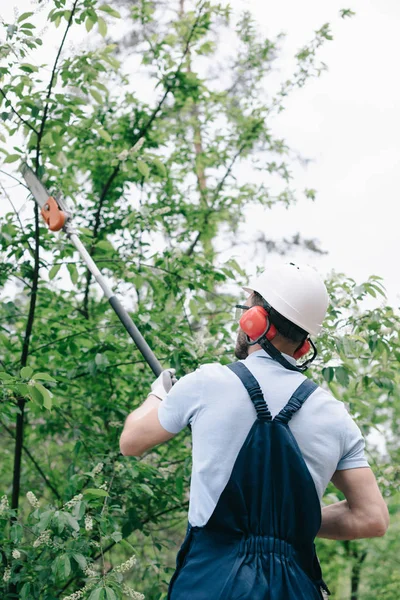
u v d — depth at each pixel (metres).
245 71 6.29
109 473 3.78
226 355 4.06
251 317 1.83
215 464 1.71
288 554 1.67
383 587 7.66
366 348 4.05
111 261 4.30
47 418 4.45
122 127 5.18
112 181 5.20
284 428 1.71
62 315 4.25
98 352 4.02
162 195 5.47
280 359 1.82
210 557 1.68
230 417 1.73
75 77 3.77
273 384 1.77
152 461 4.22
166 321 4.23
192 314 4.22
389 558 7.57
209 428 1.73
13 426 5.02
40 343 4.22
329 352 3.63
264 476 1.68
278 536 1.68
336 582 7.93
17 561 3.14
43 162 3.94
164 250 4.26
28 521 3.18
